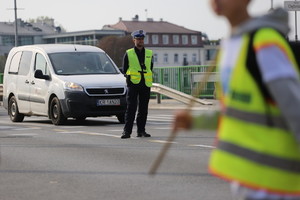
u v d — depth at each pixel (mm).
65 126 34656
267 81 6703
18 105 38656
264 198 6840
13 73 39344
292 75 6691
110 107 34844
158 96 58375
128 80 27234
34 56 37719
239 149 6926
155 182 16688
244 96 6926
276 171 6801
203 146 24031
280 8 6926
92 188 16078
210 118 7496
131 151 23016
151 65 27516
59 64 36188
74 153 22750
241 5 6992
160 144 25047
